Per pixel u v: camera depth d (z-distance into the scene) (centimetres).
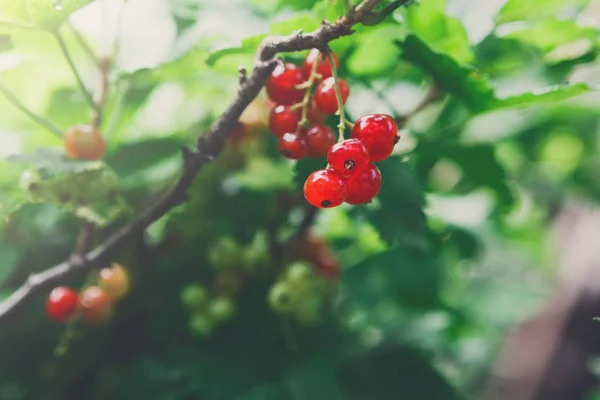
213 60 24
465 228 36
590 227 64
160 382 29
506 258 71
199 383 29
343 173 22
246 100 22
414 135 31
